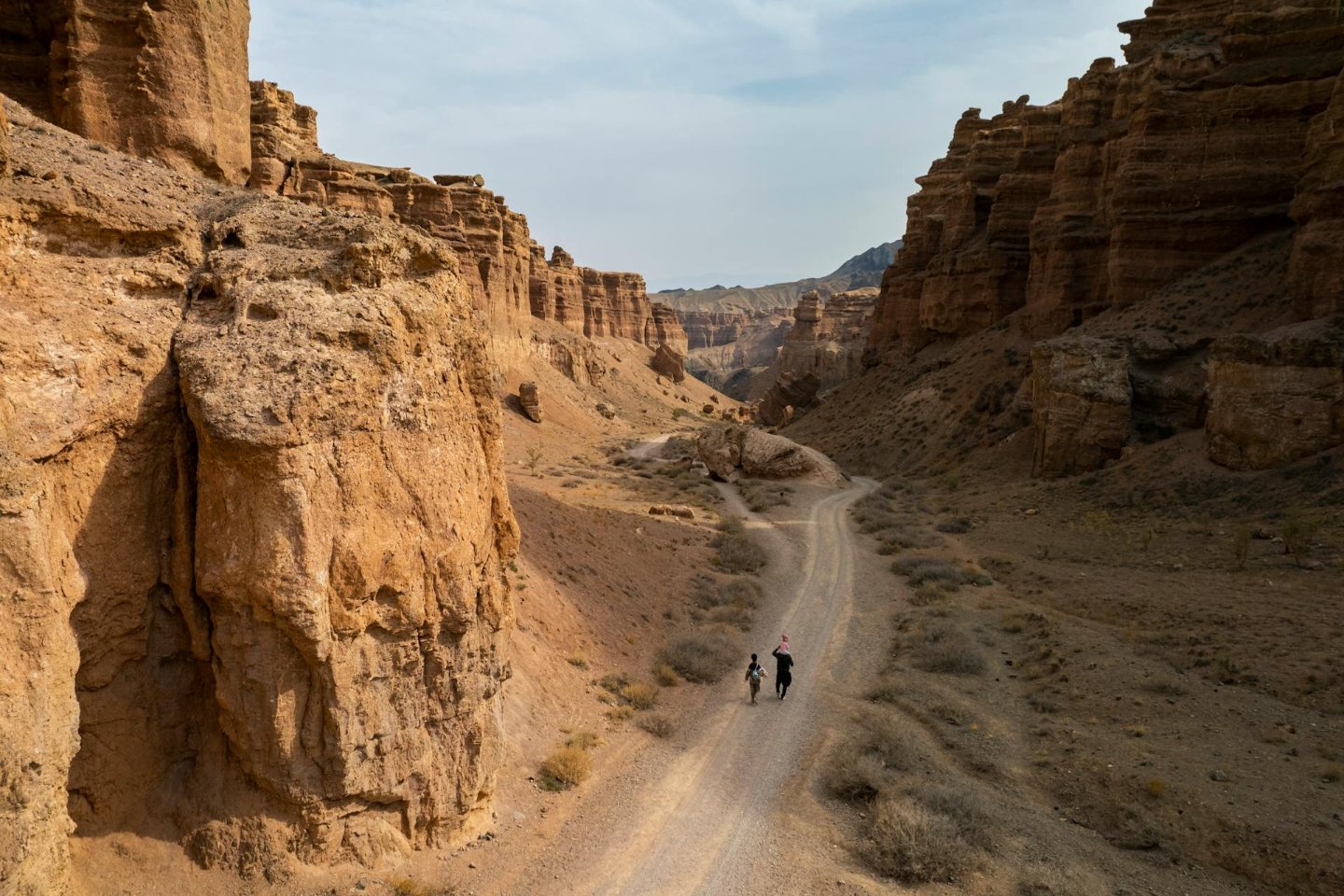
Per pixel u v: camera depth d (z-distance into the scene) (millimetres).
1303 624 22797
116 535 9836
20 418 8727
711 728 19000
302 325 10578
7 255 9164
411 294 11930
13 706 7492
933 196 97688
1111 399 45656
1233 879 13703
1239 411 37438
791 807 15633
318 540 10133
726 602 29297
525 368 87188
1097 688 20828
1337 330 35719
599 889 12523
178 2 19297
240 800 10570
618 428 95125
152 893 9766
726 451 59469
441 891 11375
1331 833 14070
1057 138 74500
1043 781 17000
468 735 12453
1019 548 36219
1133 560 32062
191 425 10281
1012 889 13211
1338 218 39281
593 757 16562
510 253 86500
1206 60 54812
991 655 24297
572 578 24953
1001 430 57281
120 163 12227
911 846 13734
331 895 10531
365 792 11117
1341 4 51062
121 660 10062
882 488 55688
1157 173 55688
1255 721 18266
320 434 10234
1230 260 52406
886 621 28266
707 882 13039
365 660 10930
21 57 19328
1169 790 15781
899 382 79250
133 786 10258
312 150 59094
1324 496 32281
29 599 7746
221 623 10117
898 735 18438
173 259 10914
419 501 11469
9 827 7320
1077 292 63000
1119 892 13234
